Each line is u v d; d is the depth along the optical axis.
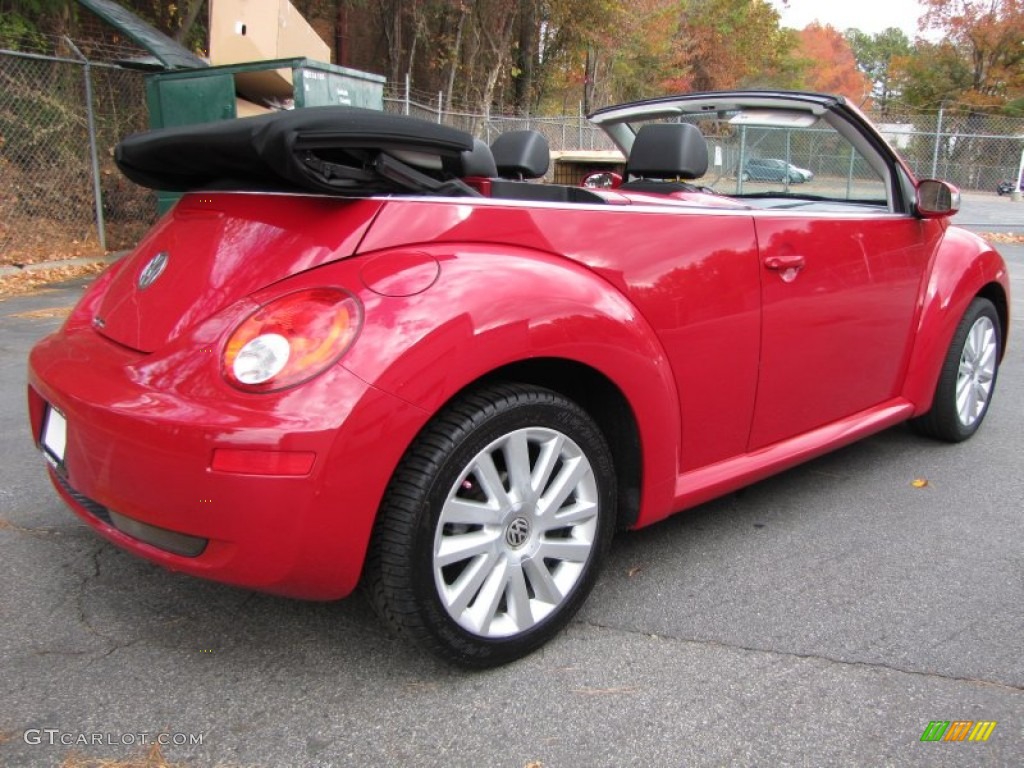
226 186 2.38
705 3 40.47
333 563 1.91
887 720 2.07
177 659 2.26
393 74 20.95
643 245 2.45
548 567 2.35
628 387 2.36
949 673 2.27
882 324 3.41
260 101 9.15
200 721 2.02
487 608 2.15
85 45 11.21
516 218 2.22
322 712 2.06
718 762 1.92
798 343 2.98
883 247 3.34
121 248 10.27
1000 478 3.72
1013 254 13.23
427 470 1.97
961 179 24.62
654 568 2.84
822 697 2.15
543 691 2.16
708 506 3.38
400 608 2.01
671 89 36.47
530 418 2.14
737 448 2.89
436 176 2.32
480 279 2.05
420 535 1.98
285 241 2.09
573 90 32.88
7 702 2.06
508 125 20.58
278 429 1.79
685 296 2.54
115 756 1.89
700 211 2.62
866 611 2.58
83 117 9.97
